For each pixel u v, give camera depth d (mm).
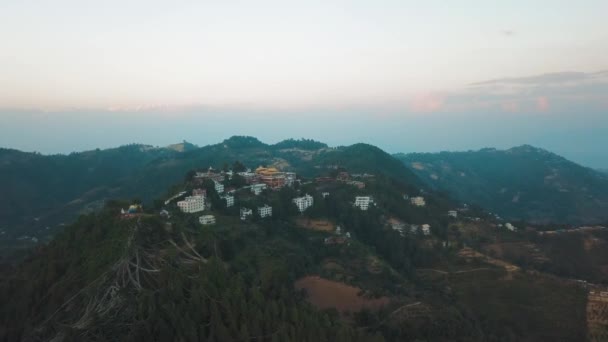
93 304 98188
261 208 186250
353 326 110312
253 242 151125
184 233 136375
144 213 143625
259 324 86625
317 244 171125
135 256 113188
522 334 133375
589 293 148375
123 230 122375
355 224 197000
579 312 138625
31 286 108438
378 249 187875
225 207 182250
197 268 109812
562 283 156750
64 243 129875
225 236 145125
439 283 166625
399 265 179250
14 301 106375
